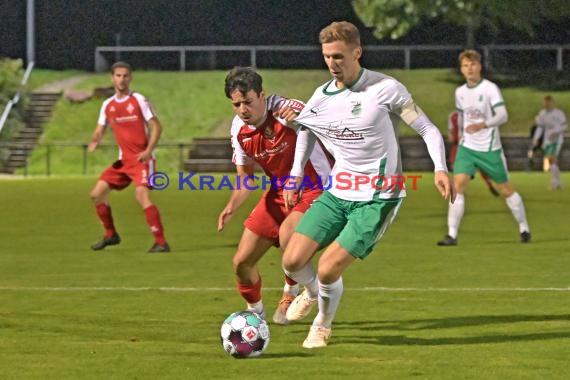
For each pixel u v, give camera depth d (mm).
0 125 88750
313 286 19531
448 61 108938
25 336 19312
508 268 28922
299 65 110500
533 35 98375
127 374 16125
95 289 25422
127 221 45344
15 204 54250
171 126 93250
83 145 85812
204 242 36875
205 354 17609
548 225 41812
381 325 20312
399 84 17797
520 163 85000
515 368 16438
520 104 95688
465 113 34656
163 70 109562
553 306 22469
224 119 94250
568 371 16219
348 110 17812
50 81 102312
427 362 16891
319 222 18141
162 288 25562
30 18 103750
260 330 17266
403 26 96812
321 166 19844
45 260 31672
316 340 18188
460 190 34969
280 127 19391
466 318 21016
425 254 32406
